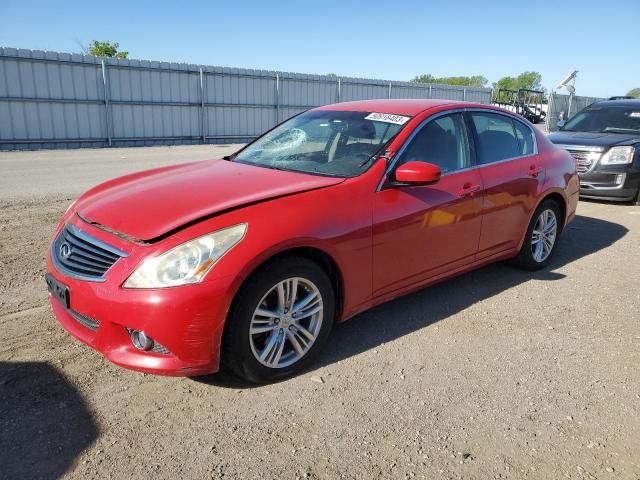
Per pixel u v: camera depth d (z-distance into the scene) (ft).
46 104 56.13
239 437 8.42
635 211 27.12
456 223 12.92
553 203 16.71
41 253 16.79
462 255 13.50
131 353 8.97
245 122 74.18
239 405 9.27
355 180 11.10
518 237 15.48
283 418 8.94
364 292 11.18
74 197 26.58
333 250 10.23
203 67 67.97
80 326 9.70
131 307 8.55
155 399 9.34
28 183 30.96
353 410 9.23
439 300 14.25
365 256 10.90
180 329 8.58
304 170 12.02
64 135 58.08
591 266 17.67
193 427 8.63
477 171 13.69
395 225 11.34
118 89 61.21
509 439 8.60
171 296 8.46
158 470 7.64
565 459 8.18
